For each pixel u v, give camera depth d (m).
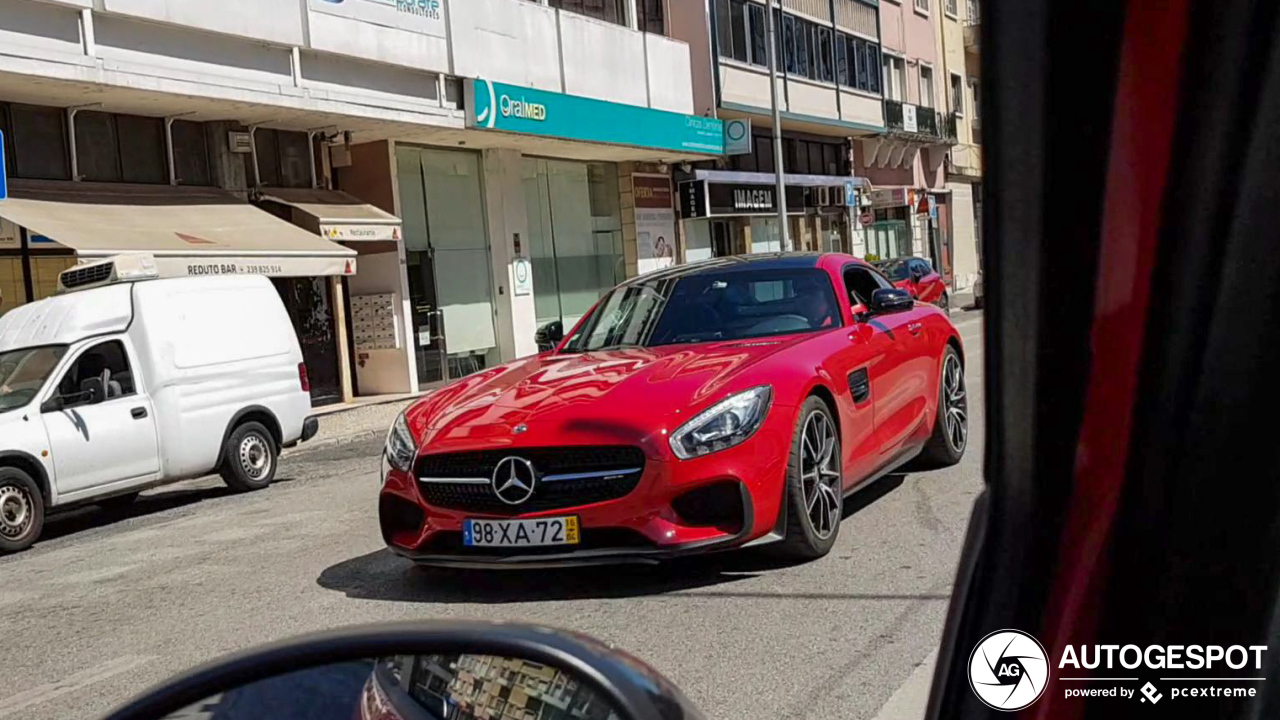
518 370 5.98
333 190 19.11
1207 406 1.33
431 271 21.27
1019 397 1.44
